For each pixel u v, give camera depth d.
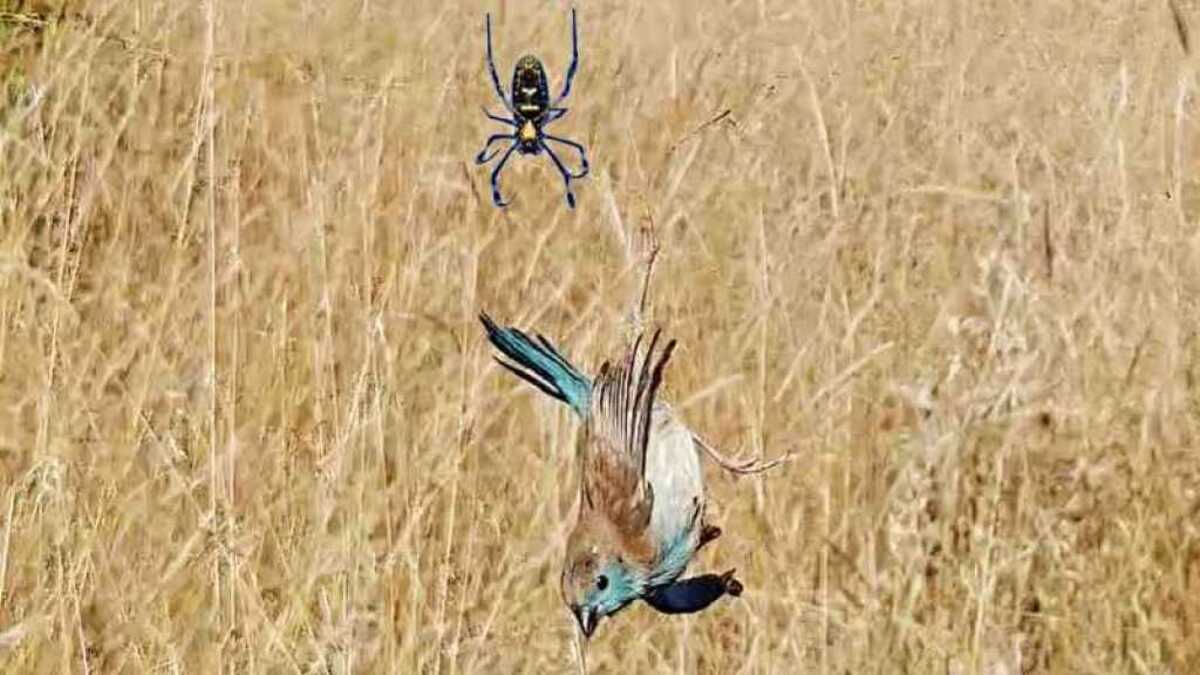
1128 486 10.88
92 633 9.71
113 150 12.23
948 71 15.31
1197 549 10.65
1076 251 12.98
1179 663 10.27
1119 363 11.59
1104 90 14.92
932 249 12.96
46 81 13.17
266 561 10.34
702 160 13.80
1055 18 16.25
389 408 10.77
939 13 16.41
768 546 10.45
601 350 11.40
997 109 15.09
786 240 12.86
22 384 10.84
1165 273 12.16
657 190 13.51
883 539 10.64
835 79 15.19
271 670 9.60
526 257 12.45
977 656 9.91
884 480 10.88
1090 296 11.95
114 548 10.00
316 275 11.77
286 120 13.41
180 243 11.60
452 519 9.95
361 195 12.20
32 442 10.45
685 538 7.59
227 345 11.34
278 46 14.29
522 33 15.69
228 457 10.23
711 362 11.49
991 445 11.01
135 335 11.26
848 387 11.31
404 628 9.86
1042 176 14.20
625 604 7.62
